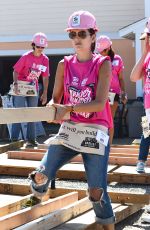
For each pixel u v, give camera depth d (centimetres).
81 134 477
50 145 496
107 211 483
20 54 1888
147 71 646
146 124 677
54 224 522
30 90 1070
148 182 762
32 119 437
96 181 471
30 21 1875
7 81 2247
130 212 614
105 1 1817
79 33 467
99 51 871
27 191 666
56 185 755
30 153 913
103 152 473
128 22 1806
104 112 483
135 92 1786
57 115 458
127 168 827
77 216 564
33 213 526
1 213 542
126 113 1543
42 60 1070
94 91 471
